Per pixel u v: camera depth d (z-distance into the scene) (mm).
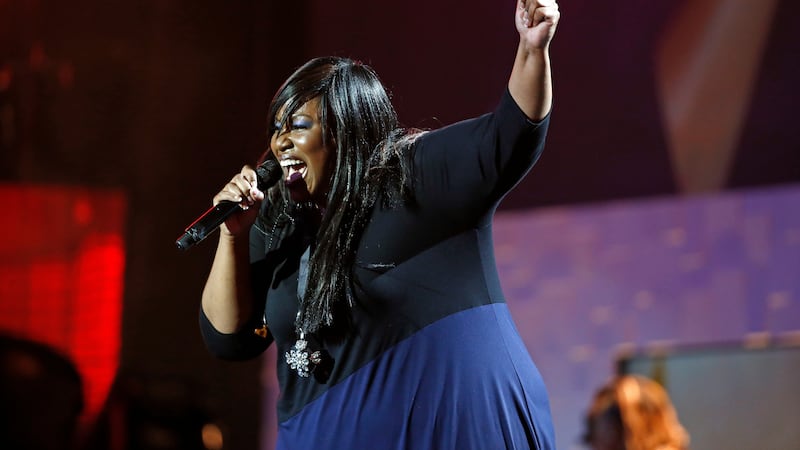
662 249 16609
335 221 6102
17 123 19656
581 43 17141
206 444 9609
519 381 6055
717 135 15992
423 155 6121
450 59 18141
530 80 5727
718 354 16016
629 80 16719
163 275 19609
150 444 9359
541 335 17672
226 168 19922
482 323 6035
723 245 16062
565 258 17500
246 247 6555
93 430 9359
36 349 9469
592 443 13016
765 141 15578
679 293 16453
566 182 17453
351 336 6043
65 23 19766
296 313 6273
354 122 6250
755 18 15586
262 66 19984
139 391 9547
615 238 17062
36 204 19531
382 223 6082
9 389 9211
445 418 5871
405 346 5969
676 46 16297
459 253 6086
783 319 15578
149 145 19844
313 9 19609
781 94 15414
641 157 16703
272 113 6398
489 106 17734
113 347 19266
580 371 17281
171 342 19438
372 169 6160
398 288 5984
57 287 19359
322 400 6125
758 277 15789
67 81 19734
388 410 5914
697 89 16141
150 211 19750
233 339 6758
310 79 6309
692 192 16281
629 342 16844
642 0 16578
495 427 5895
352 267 6070
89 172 19703
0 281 19219
